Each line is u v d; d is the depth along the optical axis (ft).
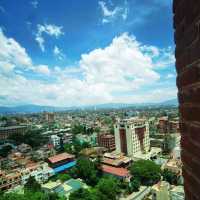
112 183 112.06
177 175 126.11
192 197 8.07
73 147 236.02
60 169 165.68
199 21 6.58
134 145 193.06
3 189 131.03
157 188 95.96
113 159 175.83
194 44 7.05
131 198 115.03
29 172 148.66
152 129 312.09
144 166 134.82
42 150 231.71
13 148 254.06
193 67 7.23
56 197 104.32
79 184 130.52
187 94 8.03
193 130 7.61
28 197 96.68
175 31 9.18
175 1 9.00
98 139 246.88
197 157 7.39
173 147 204.64
